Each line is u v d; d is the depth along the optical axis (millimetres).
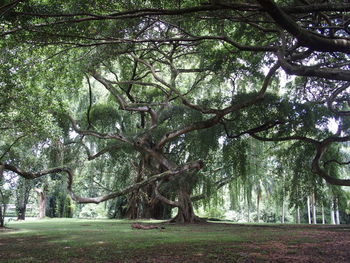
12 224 23516
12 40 11336
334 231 15250
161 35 16406
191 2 11406
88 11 10500
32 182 31328
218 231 15805
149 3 11445
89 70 19156
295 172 22547
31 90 16219
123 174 30469
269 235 13008
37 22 11438
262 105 20953
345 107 23234
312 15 10648
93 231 16078
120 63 23156
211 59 20391
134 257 7551
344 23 9305
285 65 9977
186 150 27859
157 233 14602
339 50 7828
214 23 14398
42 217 37312
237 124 22156
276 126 22172
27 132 17297
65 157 28469
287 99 21078
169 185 24469
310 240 10828
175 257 7445
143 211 33344
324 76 9352
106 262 7012
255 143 27156
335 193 23641
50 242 11211
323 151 20172
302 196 23109
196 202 30094
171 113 26156
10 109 16734
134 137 25062
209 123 20797
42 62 15820
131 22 13172
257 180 30062
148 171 27891
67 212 40688
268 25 14789
